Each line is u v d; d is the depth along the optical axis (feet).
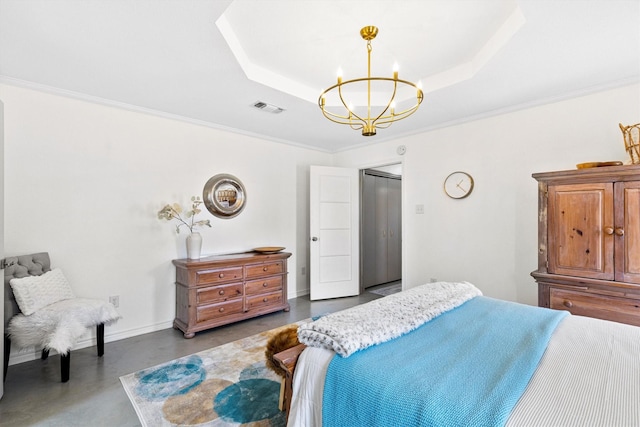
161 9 5.35
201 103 9.80
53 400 6.44
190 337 9.79
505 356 4.01
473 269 11.18
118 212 9.81
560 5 5.26
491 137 10.70
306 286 15.64
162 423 5.69
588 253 7.22
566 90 8.84
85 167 9.21
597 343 4.39
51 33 6.04
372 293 15.78
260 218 13.67
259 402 6.29
